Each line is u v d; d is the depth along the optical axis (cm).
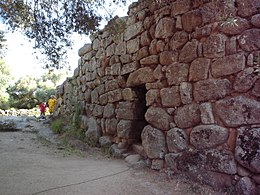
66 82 943
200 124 361
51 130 834
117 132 562
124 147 533
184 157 371
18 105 1934
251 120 308
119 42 557
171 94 405
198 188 330
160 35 429
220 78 341
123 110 548
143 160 456
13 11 419
